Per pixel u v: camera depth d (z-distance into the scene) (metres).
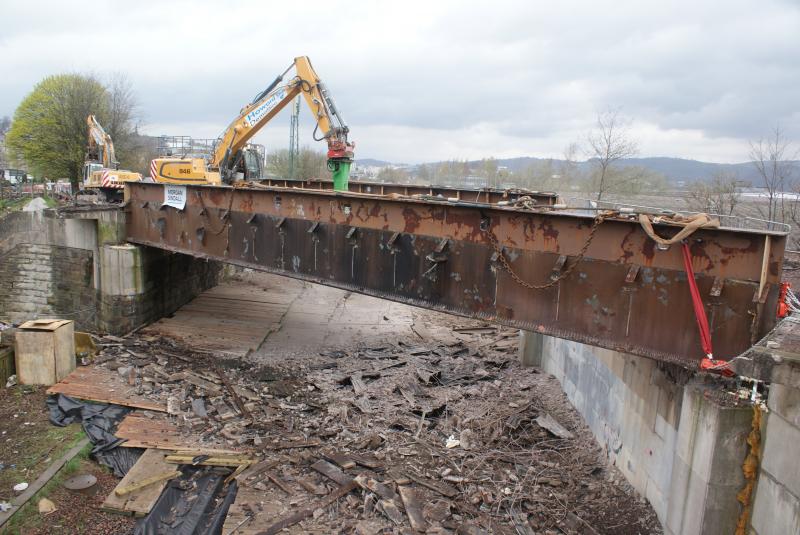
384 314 26.33
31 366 14.53
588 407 14.85
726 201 24.97
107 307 21.12
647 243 9.38
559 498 11.48
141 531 9.58
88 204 23.62
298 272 16.17
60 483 10.59
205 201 19.19
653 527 10.41
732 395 8.44
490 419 15.01
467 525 10.17
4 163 84.06
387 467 12.08
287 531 9.59
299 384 17.05
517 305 11.20
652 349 9.48
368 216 14.03
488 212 11.45
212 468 11.53
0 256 22.62
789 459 7.30
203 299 26.73
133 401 14.12
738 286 8.52
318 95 21.98
